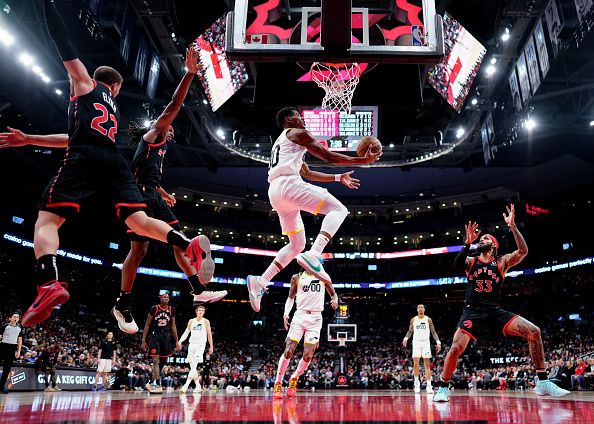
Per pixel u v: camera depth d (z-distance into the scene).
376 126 15.87
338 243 45.91
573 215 37.78
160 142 5.55
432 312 44.41
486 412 3.50
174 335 10.28
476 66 15.55
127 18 16.98
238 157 30.92
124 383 17.58
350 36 6.88
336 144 15.89
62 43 3.28
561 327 36.72
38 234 3.09
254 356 38.81
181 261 3.87
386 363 33.88
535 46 17.94
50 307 2.91
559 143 32.50
